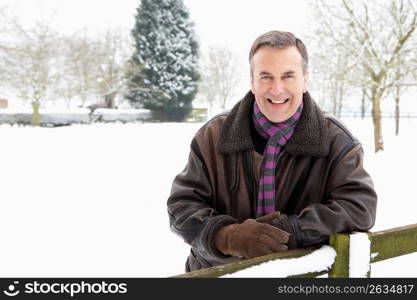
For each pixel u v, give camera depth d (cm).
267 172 168
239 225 150
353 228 154
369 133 1755
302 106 169
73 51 2739
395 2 1195
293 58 156
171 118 3419
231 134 172
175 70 3425
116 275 365
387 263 337
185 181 182
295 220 153
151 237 464
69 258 402
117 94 3394
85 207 587
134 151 1205
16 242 442
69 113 2867
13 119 2709
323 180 169
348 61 1279
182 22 3494
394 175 787
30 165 933
